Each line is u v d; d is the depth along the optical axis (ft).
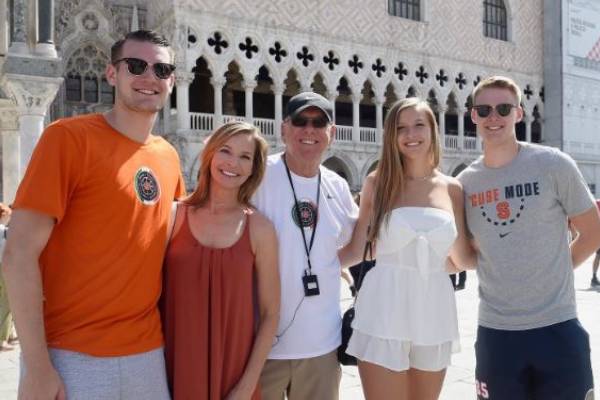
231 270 11.19
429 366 13.05
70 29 78.23
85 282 9.73
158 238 10.57
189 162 75.66
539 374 12.75
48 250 9.80
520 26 113.60
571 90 114.52
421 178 13.83
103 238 9.77
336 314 13.52
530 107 114.42
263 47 82.89
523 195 13.10
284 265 12.94
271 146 83.05
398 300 12.96
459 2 105.29
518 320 12.85
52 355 9.61
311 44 87.35
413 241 13.07
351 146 90.89
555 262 12.86
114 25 81.15
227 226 11.62
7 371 24.09
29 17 47.03
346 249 14.88
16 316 8.97
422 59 100.07
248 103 81.92
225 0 79.20
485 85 13.92
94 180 9.77
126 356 9.97
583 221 13.05
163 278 11.41
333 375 13.19
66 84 78.18
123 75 10.55
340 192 14.62
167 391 10.75
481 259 13.89
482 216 13.65
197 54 76.79
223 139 11.62
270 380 12.80
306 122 13.50
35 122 46.42
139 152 10.60
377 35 94.63
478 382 13.61
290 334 12.78
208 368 10.95
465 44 105.70
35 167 9.41
